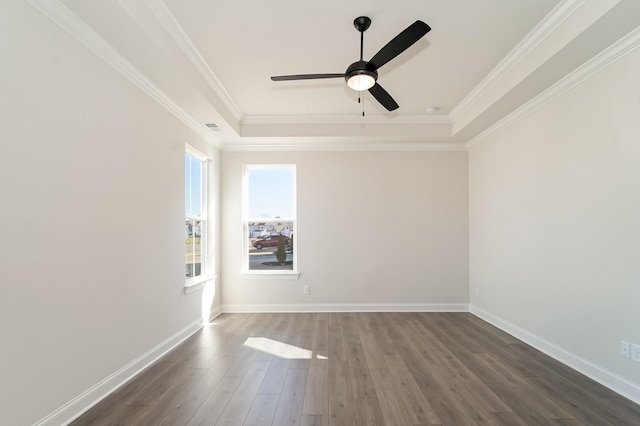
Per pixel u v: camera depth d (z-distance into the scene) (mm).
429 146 4855
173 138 3326
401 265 4820
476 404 2193
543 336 3146
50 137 1853
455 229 4836
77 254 2043
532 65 2656
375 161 4867
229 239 4863
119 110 2451
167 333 3180
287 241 4969
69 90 1983
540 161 3180
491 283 4156
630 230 2258
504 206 3838
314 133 4449
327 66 3031
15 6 1647
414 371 2713
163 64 2486
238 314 4664
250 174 5004
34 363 1743
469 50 2758
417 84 3420
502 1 2162
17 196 1662
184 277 3541
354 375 2643
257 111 4188
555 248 2975
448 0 2150
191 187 4020
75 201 2029
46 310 1818
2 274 1587
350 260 4828
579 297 2697
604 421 1993
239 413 2090
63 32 1929
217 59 2885
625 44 2215
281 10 2240
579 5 2129
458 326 4020
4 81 1598
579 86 2680
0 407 1571
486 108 3457
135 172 2658
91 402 2152
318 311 4789
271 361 2938
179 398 2275
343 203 4859
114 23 1997
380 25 2418
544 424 1965
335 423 1980
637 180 2205
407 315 4566
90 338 2148
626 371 2291
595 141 2529
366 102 3914
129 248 2574
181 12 2246
